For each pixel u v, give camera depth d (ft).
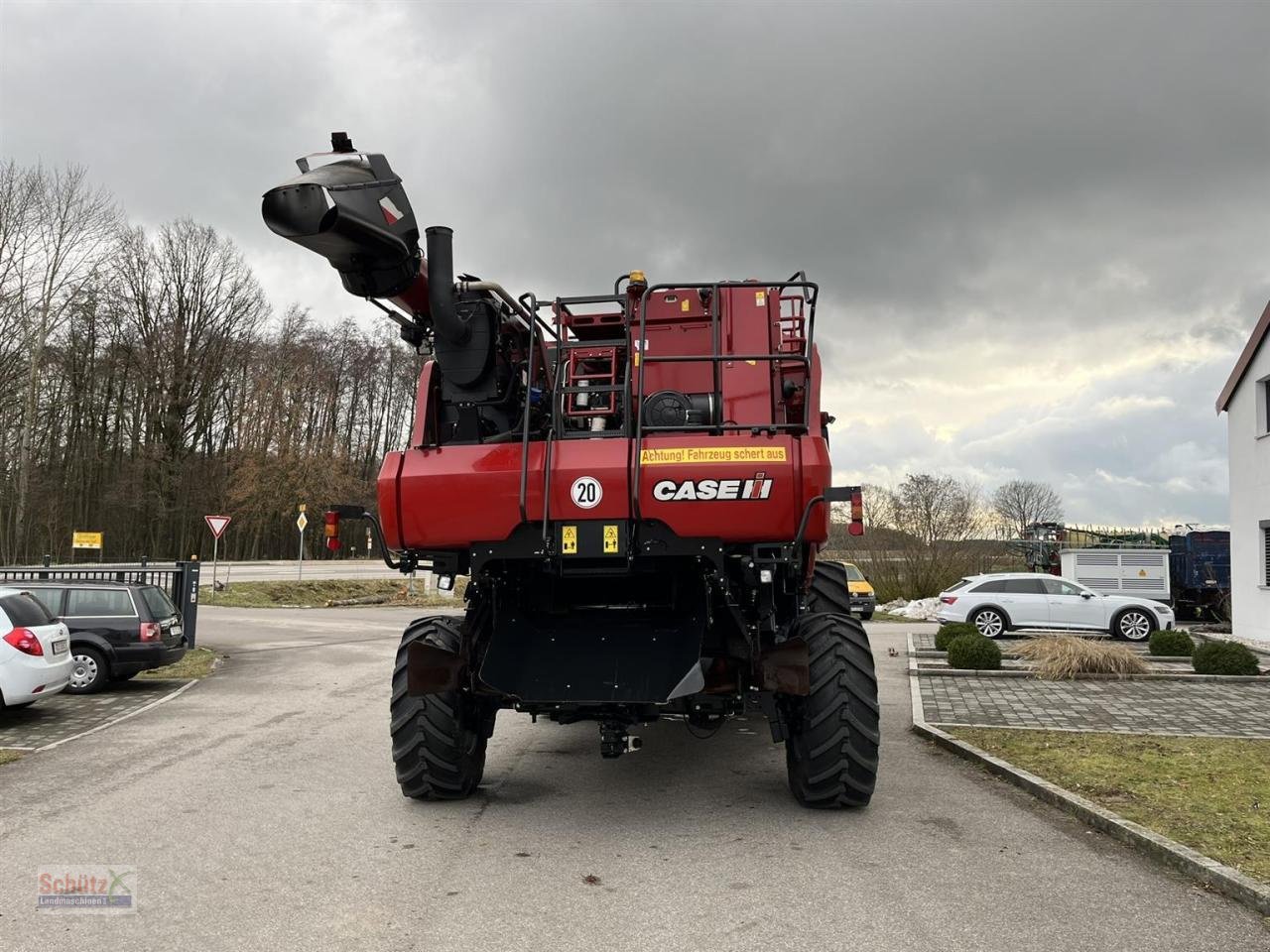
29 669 30.30
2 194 118.62
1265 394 56.95
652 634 19.02
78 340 136.46
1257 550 57.52
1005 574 67.87
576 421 18.93
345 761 24.61
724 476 16.89
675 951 11.87
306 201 16.48
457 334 18.72
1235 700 34.14
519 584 19.85
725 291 21.06
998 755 23.91
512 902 13.74
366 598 114.73
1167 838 16.22
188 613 53.31
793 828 17.83
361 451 199.11
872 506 102.63
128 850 16.47
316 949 12.00
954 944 12.07
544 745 26.96
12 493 124.16
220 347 148.15
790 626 20.16
